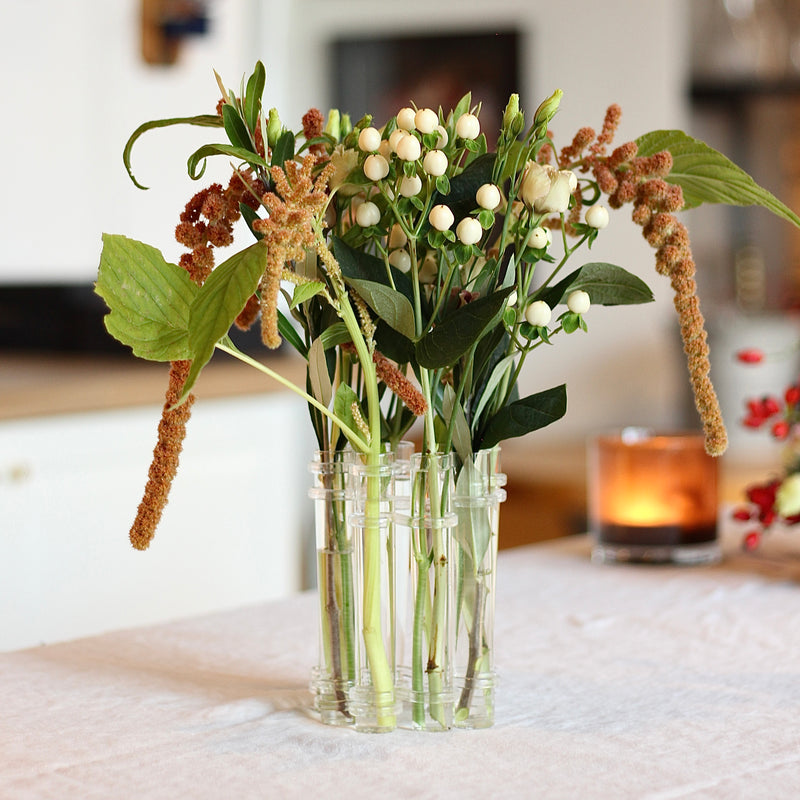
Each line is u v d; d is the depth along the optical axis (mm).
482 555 1286
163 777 1225
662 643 1469
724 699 1349
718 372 4938
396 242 1305
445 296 1261
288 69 5402
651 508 1696
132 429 2453
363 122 1269
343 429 1263
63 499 2342
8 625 2273
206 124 1300
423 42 5242
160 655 1452
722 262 5574
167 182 3053
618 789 1207
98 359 2916
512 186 1258
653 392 5102
